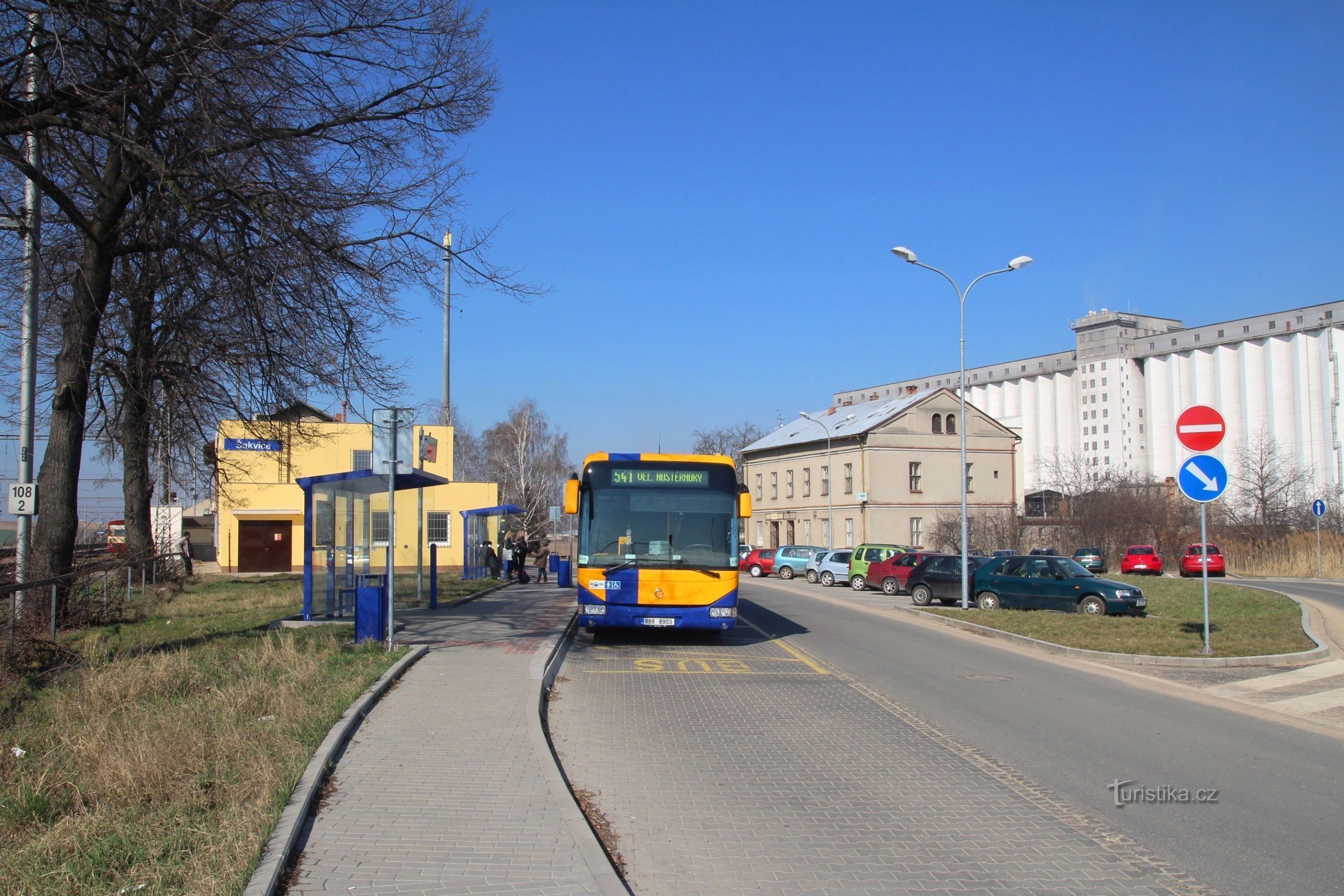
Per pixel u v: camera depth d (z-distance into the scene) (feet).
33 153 39.93
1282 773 23.99
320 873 15.61
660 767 24.34
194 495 81.30
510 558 107.04
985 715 31.71
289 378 46.62
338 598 56.03
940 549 167.12
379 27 40.50
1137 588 67.26
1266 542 139.64
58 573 48.60
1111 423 304.50
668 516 48.75
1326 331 255.09
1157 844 18.44
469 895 14.79
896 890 16.02
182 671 31.27
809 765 24.63
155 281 47.57
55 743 22.79
